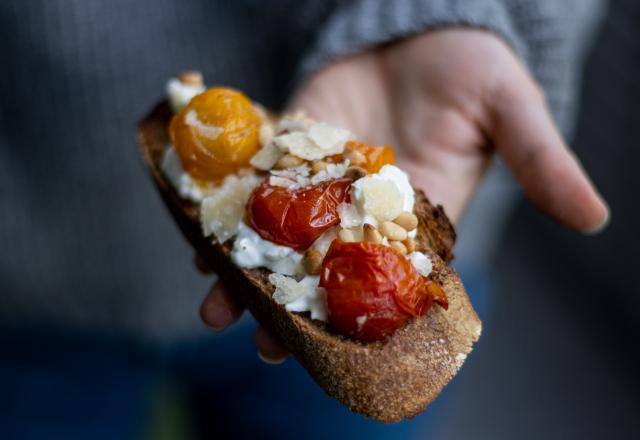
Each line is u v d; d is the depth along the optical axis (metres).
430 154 0.38
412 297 0.27
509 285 0.66
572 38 0.44
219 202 0.30
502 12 0.40
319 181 0.28
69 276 0.49
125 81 0.45
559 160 0.35
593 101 0.63
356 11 0.41
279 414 0.54
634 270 0.61
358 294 0.26
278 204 0.28
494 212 0.55
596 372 0.60
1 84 0.44
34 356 0.52
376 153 0.29
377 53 0.41
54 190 0.47
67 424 0.52
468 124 0.38
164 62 0.45
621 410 0.58
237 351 0.52
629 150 0.61
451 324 0.28
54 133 0.45
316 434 0.55
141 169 0.47
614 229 0.63
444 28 0.39
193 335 0.52
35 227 0.47
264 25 0.46
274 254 0.28
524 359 0.61
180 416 0.59
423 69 0.39
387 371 0.27
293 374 0.52
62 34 0.43
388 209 0.28
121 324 0.51
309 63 0.42
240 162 0.31
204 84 0.47
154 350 0.53
